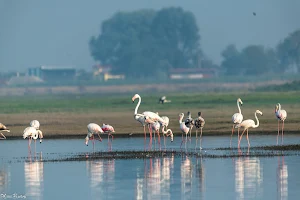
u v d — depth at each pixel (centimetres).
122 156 3055
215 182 2445
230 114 5231
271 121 4447
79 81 16438
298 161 2833
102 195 2278
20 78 17562
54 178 2578
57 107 7269
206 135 3856
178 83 13938
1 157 3111
